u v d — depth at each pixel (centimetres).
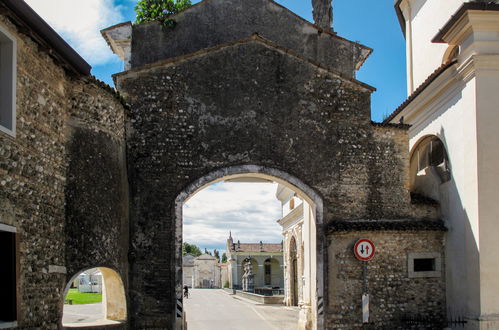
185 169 1455
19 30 908
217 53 1513
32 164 959
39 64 992
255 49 1529
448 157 1565
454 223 1491
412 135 1862
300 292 2598
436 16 2073
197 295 5338
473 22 1409
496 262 1357
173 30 1872
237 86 1507
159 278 1402
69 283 1101
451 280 1488
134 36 1861
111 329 1225
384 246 1495
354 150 1536
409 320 1465
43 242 996
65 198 1116
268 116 1508
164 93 1476
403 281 1490
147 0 2256
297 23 1934
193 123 1475
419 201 1568
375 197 1529
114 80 1474
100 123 1253
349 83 1558
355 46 1945
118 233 1300
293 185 1495
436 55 2066
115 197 1291
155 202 1431
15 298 863
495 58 1403
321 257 1473
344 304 1459
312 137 1520
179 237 1425
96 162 1218
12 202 879
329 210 1501
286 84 1529
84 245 1152
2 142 848
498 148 1396
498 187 1383
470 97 1433
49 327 1005
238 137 1488
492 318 1330
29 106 950
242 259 7250
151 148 1450
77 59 1086
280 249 7338
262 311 2933
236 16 1905
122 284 1327
